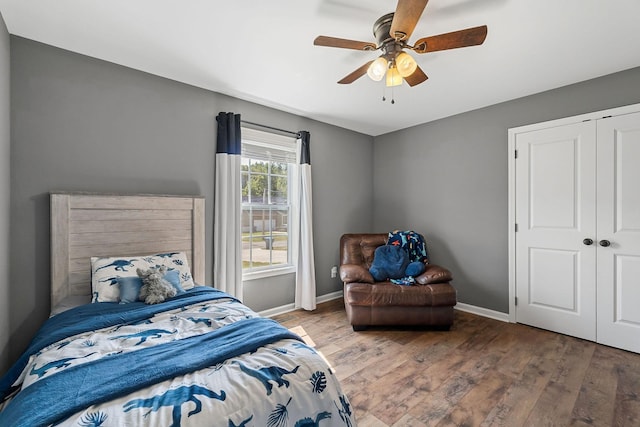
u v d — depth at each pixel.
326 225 3.89
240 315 1.65
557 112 2.76
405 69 1.70
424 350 2.46
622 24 1.81
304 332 2.85
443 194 3.65
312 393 1.10
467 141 3.42
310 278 3.47
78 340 1.33
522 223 2.99
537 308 2.90
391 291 2.83
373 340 2.66
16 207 1.92
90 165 2.19
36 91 1.99
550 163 2.81
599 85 2.54
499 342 2.60
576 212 2.66
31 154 1.97
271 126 3.28
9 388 1.21
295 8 1.68
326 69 2.41
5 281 1.80
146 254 2.35
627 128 2.40
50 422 0.79
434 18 1.75
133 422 0.82
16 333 1.93
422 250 3.51
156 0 1.61
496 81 2.62
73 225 2.05
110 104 2.28
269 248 3.42
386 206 4.31
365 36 1.95
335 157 3.97
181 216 2.54
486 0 1.60
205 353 1.17
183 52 2.15
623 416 1.64
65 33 1.91
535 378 2.03
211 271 2.83
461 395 1.84
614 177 2.46
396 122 3.82
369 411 1.70
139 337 1.35
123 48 2.10
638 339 2.36
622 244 2.43
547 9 1.68
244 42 2.03
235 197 2.91
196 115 2.73
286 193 3.59
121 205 2.24
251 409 0.95
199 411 0.88
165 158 2.55
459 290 3.50
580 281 2.64
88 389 0.93
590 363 2.22
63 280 2.01
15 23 1.80
